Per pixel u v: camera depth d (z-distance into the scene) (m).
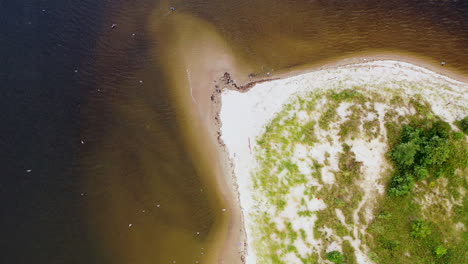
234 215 33.88
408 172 31.80
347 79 38.62
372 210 31.06
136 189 35.34
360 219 30.78
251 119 37.78
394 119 34.25
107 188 35.22
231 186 35.25
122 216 34.12
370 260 29.27
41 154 36.41
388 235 29.70
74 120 38.56
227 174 35.81
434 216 29.86
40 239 32.56
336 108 35.88
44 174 35.41
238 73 41.19
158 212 34.41
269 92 39.09
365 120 34.62
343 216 31.17
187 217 34.16
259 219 32.53
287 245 30.75
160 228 33.72
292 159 34.03
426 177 31.42
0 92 39.81
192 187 35.53
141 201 34.84
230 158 36.34
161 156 37.06
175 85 40.94
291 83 39.41
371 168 32.62
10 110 38.78
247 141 36.62
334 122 35.03
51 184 35.00
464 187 30.38
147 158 36.91
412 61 40.59
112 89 40.69
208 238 33.16
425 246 28.94
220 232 33.28
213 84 40.66
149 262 32.34
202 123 38.56
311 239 30.64
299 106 36.84
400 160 31.83
